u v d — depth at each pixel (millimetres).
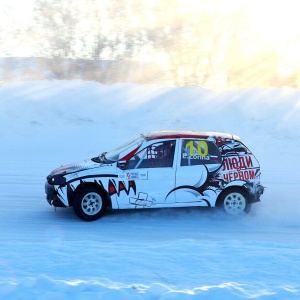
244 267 6508
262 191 10812
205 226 10344
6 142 16500
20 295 5066
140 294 5184
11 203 11492
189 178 10422
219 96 19797
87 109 18516
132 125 17906
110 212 10969
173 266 6465
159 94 19750
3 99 18750
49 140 16750
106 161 10586
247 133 17828
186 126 18094
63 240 8891
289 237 9766
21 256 6742
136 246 7664
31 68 23938
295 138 17578
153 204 10391
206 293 5230
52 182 10312
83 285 5301
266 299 5234
